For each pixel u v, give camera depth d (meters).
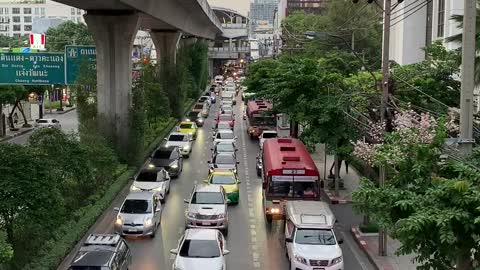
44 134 23.69
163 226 25.52
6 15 189.12
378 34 65.56
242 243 23.25
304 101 28.52
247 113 60.50
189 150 43.28
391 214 11.65
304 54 58.41
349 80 31.41
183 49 80.88
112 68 36.91
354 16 62.00
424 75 28.98
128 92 37.25
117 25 36.31
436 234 10.27
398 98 23.78
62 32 98.81
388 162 12.98
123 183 32.22
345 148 27.16
